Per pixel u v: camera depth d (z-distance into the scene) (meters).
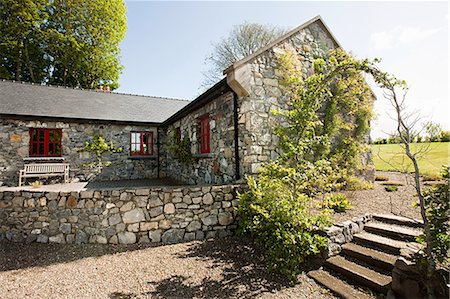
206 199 4.59
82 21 17.66
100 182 9.49
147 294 2.74
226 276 3.09
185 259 3.62
